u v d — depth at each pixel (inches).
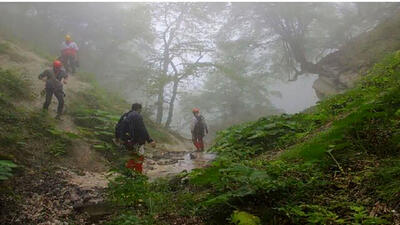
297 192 120.8
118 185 169.3
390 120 145.9
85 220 167.6
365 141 141.3
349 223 95.5
